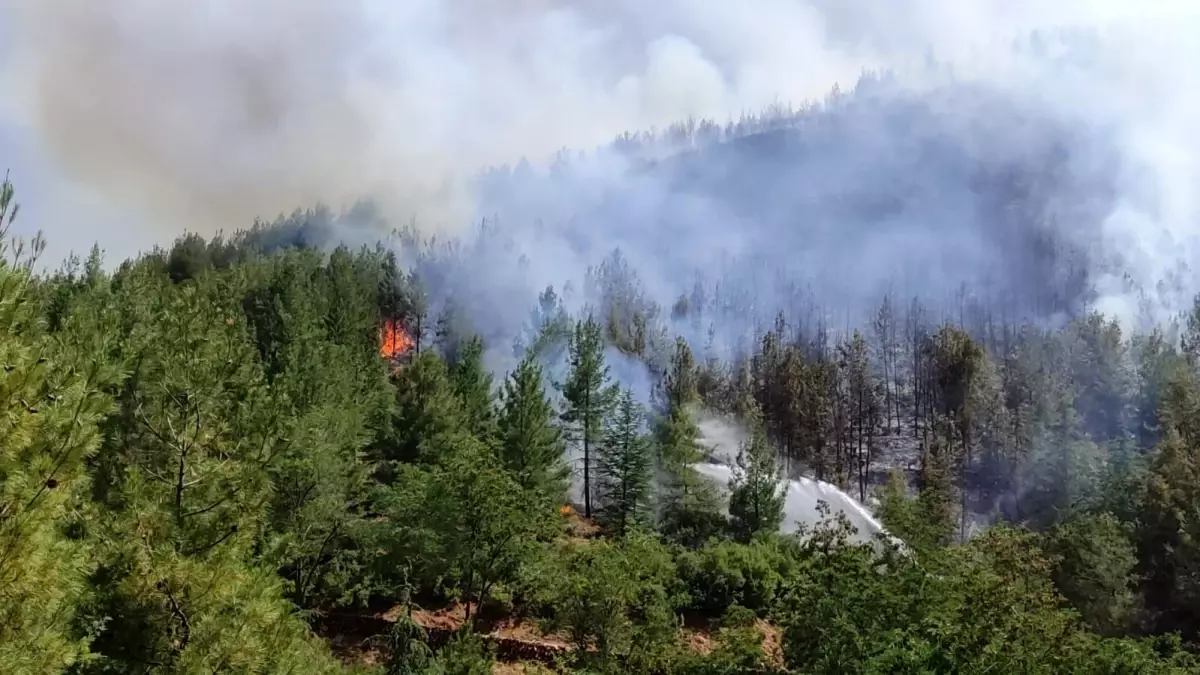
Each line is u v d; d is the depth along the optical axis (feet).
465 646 65.87
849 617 51.01
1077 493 137.08
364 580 83.41
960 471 201.77
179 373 44.16
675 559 102.58
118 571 33.27
